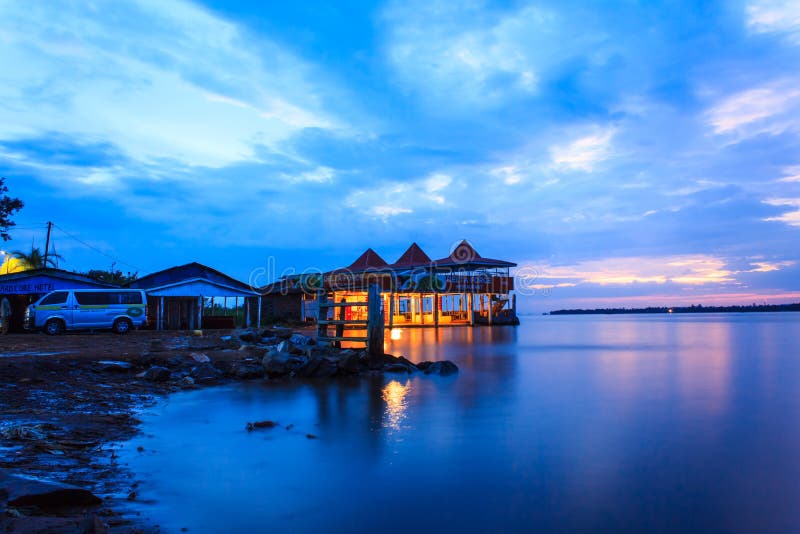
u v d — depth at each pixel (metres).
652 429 8.58
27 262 42.22
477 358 20.81
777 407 10.56
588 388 13.07
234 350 18.12
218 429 8.34
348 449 7.21
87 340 21.30
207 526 4.60
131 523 4.43
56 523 3.81
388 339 32.22
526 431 8.38
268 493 5.48
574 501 5.38
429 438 7.88
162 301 31.89
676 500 5.42
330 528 4.66
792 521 4.94
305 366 14.98
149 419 9.04
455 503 5.29
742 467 6.51
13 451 6.17
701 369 17.27
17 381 10.97
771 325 68.44
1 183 20.31
